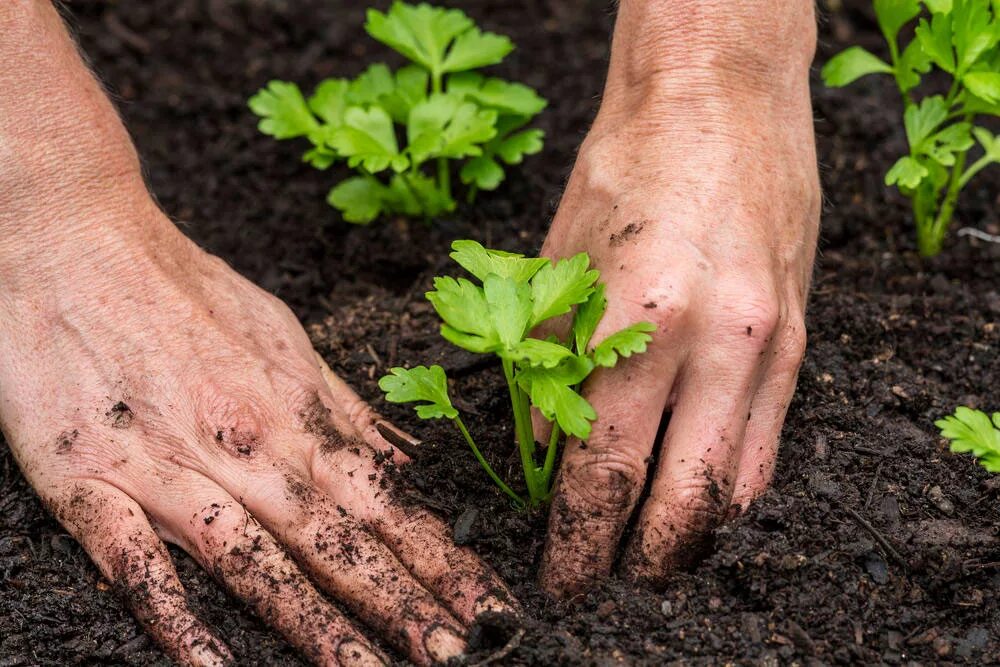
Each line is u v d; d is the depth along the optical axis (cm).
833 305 96
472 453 87
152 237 87
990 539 84
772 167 84
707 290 81
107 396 85
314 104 102
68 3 120
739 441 82
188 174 110
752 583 82
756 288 82
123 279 86
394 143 100
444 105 100
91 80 87
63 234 85
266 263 104
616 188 84
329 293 103
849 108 111
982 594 83
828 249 103
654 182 83
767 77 85
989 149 99
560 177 108
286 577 81
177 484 84
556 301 81
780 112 85
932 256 101
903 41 116
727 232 83
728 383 82
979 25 91
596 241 83
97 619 83
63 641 83
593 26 121
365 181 104
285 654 82
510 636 81
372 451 85
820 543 83
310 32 120
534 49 118
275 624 81
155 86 116
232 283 89
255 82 116
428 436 89
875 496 86
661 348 81
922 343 95
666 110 85
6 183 84
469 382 92
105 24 120
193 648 81
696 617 82
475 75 103
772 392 84
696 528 82
